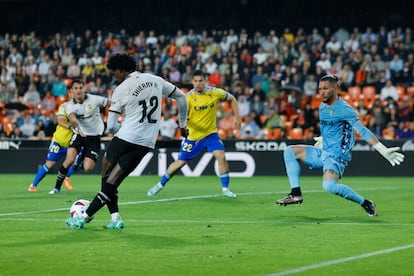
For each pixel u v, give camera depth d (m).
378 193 34.91
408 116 53.81
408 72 58.88
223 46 63.94
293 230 20.77
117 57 20.22
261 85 58.88
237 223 22.50
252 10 69.44
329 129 22.67
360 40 62.41
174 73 61.44
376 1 67.81
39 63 65.44
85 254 16.55
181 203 29.31
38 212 25.64
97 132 32.47
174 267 15.03
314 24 68.88
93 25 71.62
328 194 33.72
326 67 59.50
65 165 33.72
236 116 32.78
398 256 16.36
